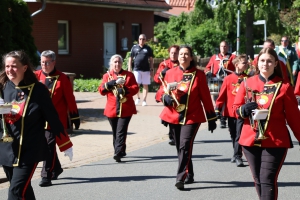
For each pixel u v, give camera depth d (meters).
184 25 29.92
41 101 5.45
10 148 5.37
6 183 7.82
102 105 15.98
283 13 31.80
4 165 5.43
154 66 20.41
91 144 10.61
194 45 27.08
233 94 9.02
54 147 7.50
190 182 7.81
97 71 25.12
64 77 7.58
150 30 28.67
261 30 30.36
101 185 7.72
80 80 21.08
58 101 7.51
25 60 5.45
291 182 7.95
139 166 8.91
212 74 12.26
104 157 9.55
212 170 8.66
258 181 5.88
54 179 7.83
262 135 5.69
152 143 10.91
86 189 7.50
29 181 5.38
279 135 5.72
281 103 5.75
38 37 21.95
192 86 7.25
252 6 18.67
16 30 13.34
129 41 27.02
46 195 7.21
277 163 5.70
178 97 7.26
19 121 5.37
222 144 10.85
